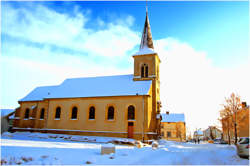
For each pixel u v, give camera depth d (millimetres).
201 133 92375
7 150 13539
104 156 12875
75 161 10953
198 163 11211
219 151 17844
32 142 21188
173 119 69500
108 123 30953
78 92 35219
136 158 12516
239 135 37469
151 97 32781
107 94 32250
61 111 34438
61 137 30703
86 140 28797
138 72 35562
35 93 41438
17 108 39750
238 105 33875
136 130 29359
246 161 12172
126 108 30656
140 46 38344
